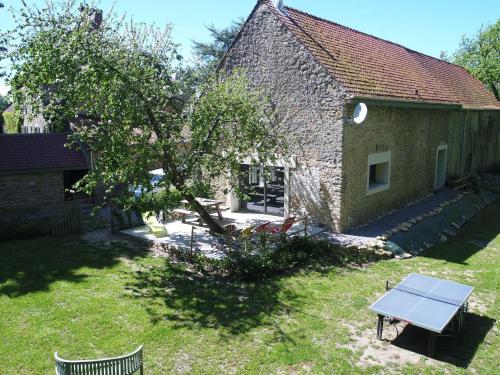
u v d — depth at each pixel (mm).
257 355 7352
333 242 12469
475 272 11164
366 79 14328
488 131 24891
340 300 9445
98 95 10570
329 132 13305
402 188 16641
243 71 14023
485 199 19953
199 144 11969
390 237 12875
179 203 12688
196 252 11742
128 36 10969
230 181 14141
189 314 8789
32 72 10211
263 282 10422
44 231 14414
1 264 11617
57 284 10258
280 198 15547
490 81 30797
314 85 13422
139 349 6074
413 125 16750
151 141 12258
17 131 31203
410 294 8391
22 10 10180
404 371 6969
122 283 10352
